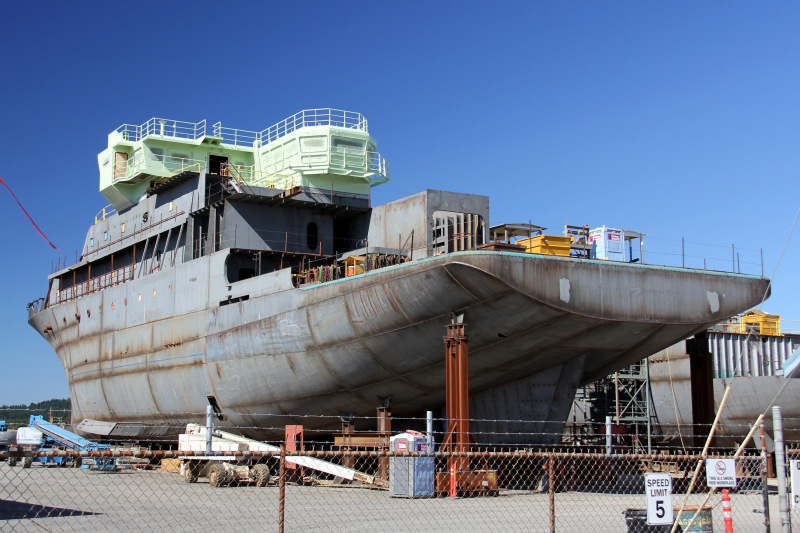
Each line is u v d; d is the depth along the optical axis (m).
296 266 36.66
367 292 29.14
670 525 13.53
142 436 41.12
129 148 49.75
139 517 19.86
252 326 34.56
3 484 29.36
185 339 39.03
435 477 25.67
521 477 30.67
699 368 32.59
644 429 42.12
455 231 34.09
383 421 31.86
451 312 26.98
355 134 44.25
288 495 25.42
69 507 22.11
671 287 27.55
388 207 37.69
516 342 28.09
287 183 43.38
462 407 25.95
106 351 46.44
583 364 29.86
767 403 39.34
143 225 46.41
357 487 27.97
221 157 47.91
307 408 33.81
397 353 29.48
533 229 31.14
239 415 36.44
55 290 57.97
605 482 31.42
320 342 31.31
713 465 13.72
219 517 19.89
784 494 13.55
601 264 26.61
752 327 47.06
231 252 36.84
